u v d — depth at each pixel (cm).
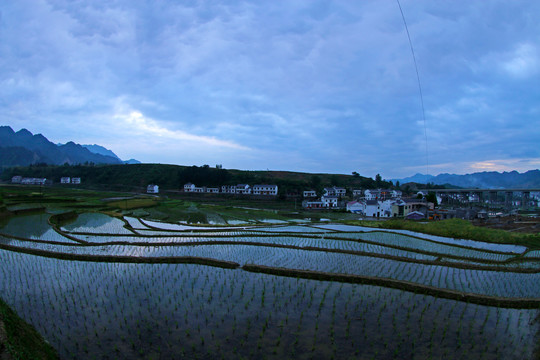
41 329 1511
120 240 3766
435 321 1655
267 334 1502
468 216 8362
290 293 2012
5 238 3616
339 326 1588
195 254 3041
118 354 1327
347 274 2298
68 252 3025
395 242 3925
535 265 2952
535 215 10156
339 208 11931
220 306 1803
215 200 13338
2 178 19800
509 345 1439
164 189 16375
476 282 2325
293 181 16700
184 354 1336
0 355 1000
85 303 1819
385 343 1435
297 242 3769
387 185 19800
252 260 2836
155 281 2205
